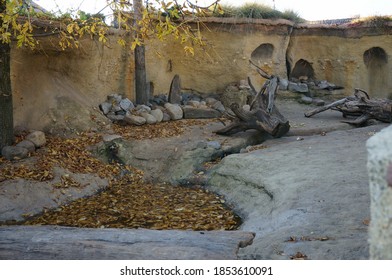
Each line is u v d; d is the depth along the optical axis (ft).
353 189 22.62
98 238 17.28
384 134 8.19
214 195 29.12
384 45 55.01
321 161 28.09
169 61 47.32
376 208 8.10
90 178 30.37
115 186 30.94
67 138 34.55
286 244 16.51
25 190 26.55
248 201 26.21
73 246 16.37
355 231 17.39
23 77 35.37
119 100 41.29
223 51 48.91
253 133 37.27
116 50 41.55
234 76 49.57
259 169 28.30
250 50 49.70
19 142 31.63
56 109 35.88
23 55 35.35
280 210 21.77
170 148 34.55
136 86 42.42
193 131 37.93
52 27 33.91
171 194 29.43
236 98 47.03
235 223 23.89
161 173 32.81
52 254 15.92
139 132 37.22
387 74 56.13
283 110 48.96
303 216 20.12
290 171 26.84
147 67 44.42
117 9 22.45
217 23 47.93
